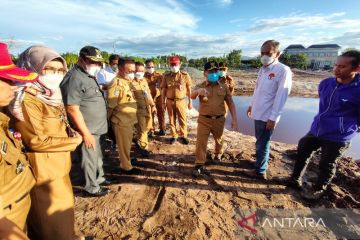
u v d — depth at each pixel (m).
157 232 2.86
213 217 3.16
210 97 4.07
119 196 3.59
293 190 3.82
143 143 4.98
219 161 4.78
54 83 1.98
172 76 5.76
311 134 3.53
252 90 27.05
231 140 6.09
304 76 44.25
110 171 4.37
